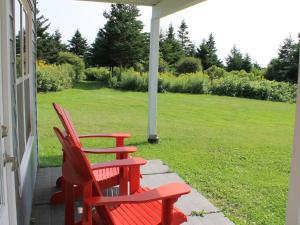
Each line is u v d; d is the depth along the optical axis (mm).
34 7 4410
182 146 6184
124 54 23438
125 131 7633
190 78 17484
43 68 16766
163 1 5328
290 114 11328
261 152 5957
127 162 2555
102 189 2896
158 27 5891
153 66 6059
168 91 17469
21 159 2660
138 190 2635
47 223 2836
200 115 10586
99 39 23766
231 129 8312
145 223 2078
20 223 2148
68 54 21062
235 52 27969
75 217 2900
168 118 9828
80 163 1799
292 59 20891
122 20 23391
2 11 1525
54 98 13812
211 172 4613
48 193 3508
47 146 5895
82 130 7727
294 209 1590
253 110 12133
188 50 29938
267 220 3088
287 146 6508
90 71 21109
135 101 13555
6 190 1495
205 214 3119
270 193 3859
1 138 1405
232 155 5660
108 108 11531
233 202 3520
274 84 16203
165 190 1872
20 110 2684
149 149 5812
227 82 17016
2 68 1529
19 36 2785
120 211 2213
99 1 5582
